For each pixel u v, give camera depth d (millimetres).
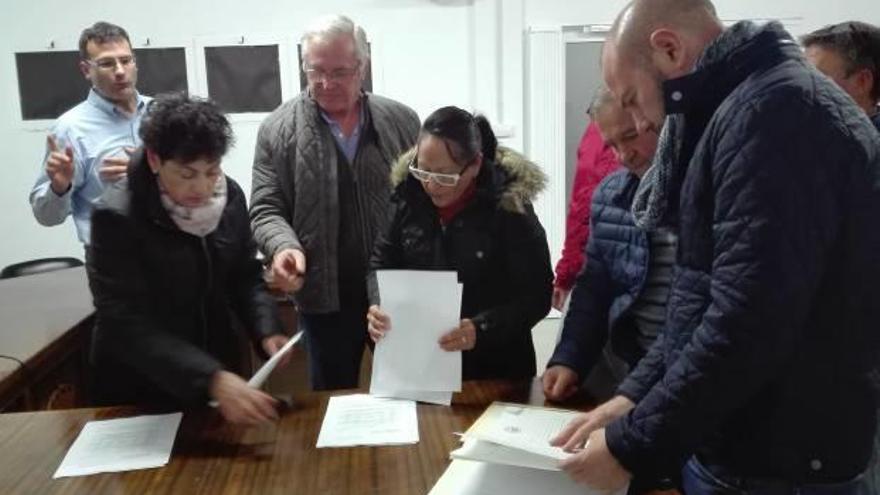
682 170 1052
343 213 2168
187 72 3930
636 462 941
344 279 2188
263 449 1289
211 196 1479
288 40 3951
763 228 844
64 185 2594
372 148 2201
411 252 1746
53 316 2135
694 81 944
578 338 1547
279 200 2145
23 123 3898
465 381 1609
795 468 965
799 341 927
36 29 3824
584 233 2234
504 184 1680
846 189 876
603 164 2156
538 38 4094
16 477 1208
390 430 1342
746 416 979
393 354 1521
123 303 1452
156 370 1401
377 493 1126
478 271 1691
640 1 1003
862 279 904
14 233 4012
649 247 1398
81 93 3893
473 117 1666
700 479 1064
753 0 4094
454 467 1190
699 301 967
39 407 1814
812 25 4141
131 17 3867
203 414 1453
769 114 860
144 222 1459
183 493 1146
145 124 1376
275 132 2156
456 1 4012
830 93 891
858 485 994
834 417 950
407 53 4047
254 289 1713
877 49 1673
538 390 1524
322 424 1383
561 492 1101
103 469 1226
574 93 4238
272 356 1512
